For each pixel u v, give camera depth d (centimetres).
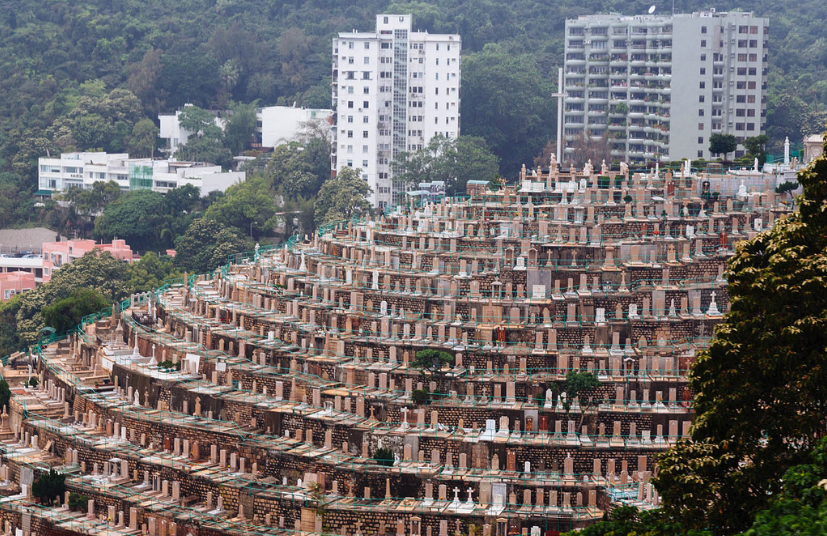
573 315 14825
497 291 15600
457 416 13475
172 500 13462
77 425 15275
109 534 13075
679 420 12975
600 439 12962
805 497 7025
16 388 17200
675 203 17238
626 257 15788
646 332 14438
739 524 8394
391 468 12850
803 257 8831
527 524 12112
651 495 11888
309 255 18225
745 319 8919
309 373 14812
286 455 13362
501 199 19088
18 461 14675
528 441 12875
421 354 14250
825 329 8381
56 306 19775
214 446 13888
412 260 16800
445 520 12231
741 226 16738
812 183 9244
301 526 12594
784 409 8431
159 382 15075
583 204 17412
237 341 15775
